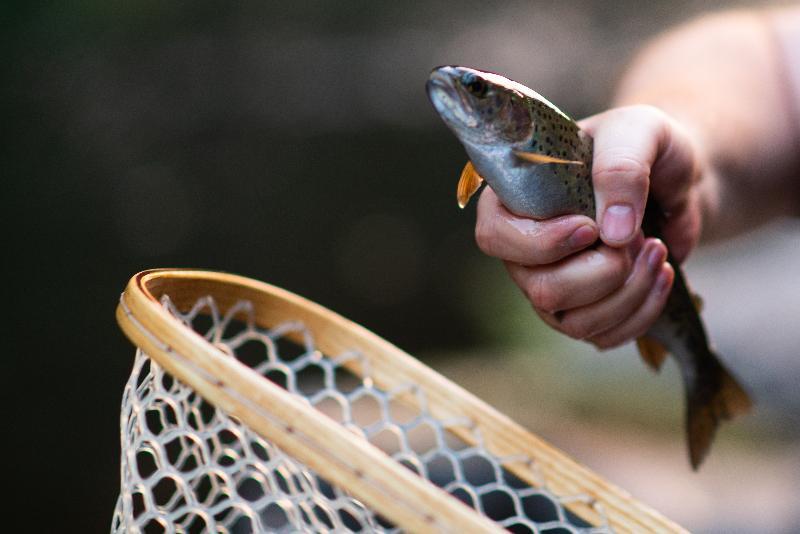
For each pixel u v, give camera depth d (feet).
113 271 61.16
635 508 8.02
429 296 70.18
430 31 81.35
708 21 15.51
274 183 72.43
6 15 66.49
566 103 76.95
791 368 38.73
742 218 13.78
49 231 61.57
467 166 8.67
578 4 83.35
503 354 55.42
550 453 8.37
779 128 13.66
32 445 42.88
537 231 8.28
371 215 74.18
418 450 23.99
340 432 5.28
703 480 31.96
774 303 43.01
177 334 5.58
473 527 5.10
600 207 8.38
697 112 13.21
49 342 52.54
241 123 72.69
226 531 7.21
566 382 43.09
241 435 6.85
